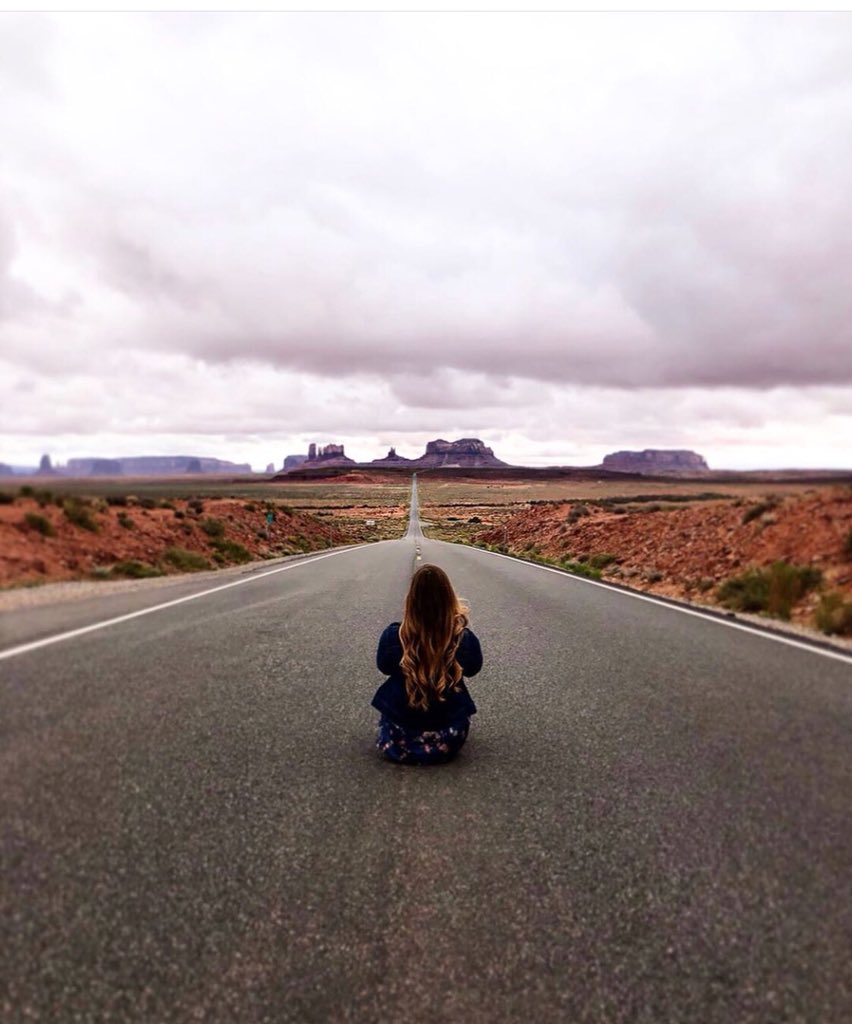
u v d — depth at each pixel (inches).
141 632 322.7
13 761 160.2
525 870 119.6
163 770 159.9
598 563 838.5
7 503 595.2
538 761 174.9
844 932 102.5
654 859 124.0
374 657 292.5
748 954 97.0
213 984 88.7
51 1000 84.4
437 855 124.5
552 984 90.4
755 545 593.9
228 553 841.5
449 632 170.6
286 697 227.5
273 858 121.5
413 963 94.1
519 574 721.6
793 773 166.2
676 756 178.1
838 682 255.9
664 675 267.6
